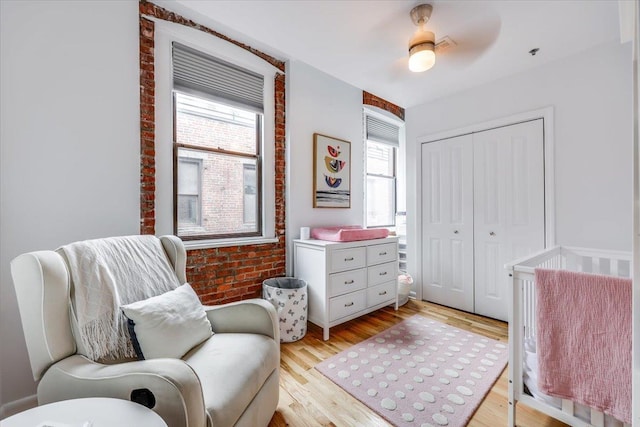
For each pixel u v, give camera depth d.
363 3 1.62
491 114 2.65
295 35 1.94
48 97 1.51
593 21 1.78
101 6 1.68
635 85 0.73
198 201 2.26
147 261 1.40
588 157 2.15
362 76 2.54
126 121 1.78
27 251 1.45
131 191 1.80
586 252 1.87
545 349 1.16
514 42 2.01
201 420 0.85
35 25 1.46
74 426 0.69
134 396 0.81
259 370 1.18
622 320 1.01
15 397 1.42
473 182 2.79
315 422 1.36
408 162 3.32
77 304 1.03
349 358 1.93
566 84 2.23
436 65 2.34
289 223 2.66
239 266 2.37
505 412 1.42
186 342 1.20
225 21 1.80
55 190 1.53
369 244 2.58
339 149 3.08
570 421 1.14
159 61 1.95
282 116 2.67
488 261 2.69
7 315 1.40
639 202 0.71
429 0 1.58
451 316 2.72
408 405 1.46
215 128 2.33
